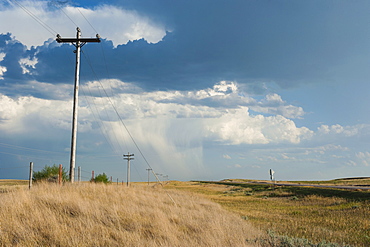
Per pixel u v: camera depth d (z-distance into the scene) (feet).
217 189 303.68
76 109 82.48
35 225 34.27
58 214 39.93
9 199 43.21
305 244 39.22
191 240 35.60
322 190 167.22
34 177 93.71
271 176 195.31
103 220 40.91
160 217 46.50
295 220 73.20
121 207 50.03
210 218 54.80
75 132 80.84
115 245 31.91
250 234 45.80
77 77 84.33
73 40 85.46
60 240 31.01
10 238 30.60
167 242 34.09
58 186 66.44
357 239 48.03
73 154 79.30
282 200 151.23
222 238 38.24
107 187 72.54
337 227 61.82
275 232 51.60
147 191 100.53
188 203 82.58
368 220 69.77
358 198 115.85
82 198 54.49
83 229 35.14
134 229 39.24
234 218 64.34
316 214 88.07
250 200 157.38
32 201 43.50
